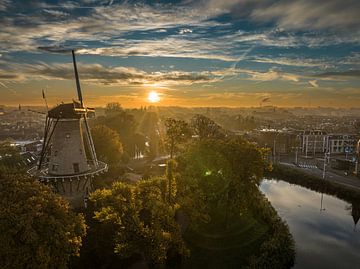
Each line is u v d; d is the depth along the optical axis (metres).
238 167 55.22
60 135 60.47
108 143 84.31
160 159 118.69
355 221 71.12
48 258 29.38
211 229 56.38
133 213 37.62
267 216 63.12
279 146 175.75
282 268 49.44
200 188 54.25
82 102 70.75
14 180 35.53
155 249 36.88
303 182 106.44
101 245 44.22
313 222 71.12
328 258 54.56
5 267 28.23
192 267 46.53
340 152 179.00
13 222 29.31
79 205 56.41
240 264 47.84
